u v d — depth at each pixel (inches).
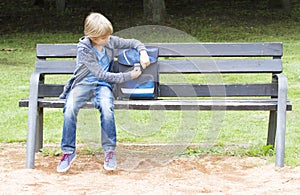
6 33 978.7
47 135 301.9
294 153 253.8
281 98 233.8
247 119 339.6
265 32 917.8
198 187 203.3
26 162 230.1
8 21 1077.1
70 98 227.5
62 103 234.7
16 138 293.1
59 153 253.6
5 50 789.2
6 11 1154.0
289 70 542.0
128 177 220.1
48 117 347.9
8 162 242.1
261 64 252.4
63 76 535.5
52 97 270.4
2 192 195.6
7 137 295.6
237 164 237.6
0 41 893.8
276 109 234.4
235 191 198.5
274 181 210.8
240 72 252.8
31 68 604.4
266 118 342.3
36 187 203.0
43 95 251.1
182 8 1117.1
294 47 757.9
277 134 231.5
